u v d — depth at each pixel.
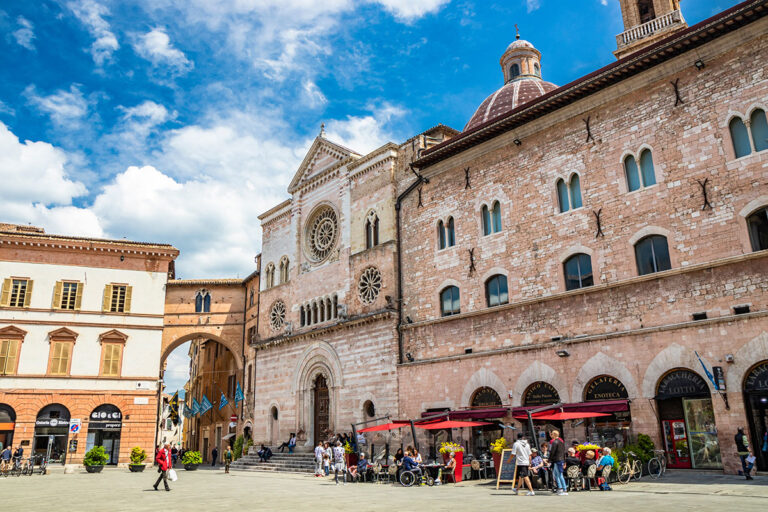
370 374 43.53
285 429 52.31
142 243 61.81
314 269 53.09
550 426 32.09
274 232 61.16
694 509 16.30
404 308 42.44
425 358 39.88
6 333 55.38
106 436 56.75
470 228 38.78
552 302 33.16
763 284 25.52
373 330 44.00
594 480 23.94
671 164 29.48
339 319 47.72
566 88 33.69
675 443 27.23
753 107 27.03
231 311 71.50
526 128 36.28
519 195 36.22
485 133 37.75
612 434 29.30
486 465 31.52
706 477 24.55
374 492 26.22
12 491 29.92
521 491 23.80
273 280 59.75
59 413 55.62
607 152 32.25
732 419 25.12
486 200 38.16
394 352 41.75
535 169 35.62
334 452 37.16
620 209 31.11
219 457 75.75
